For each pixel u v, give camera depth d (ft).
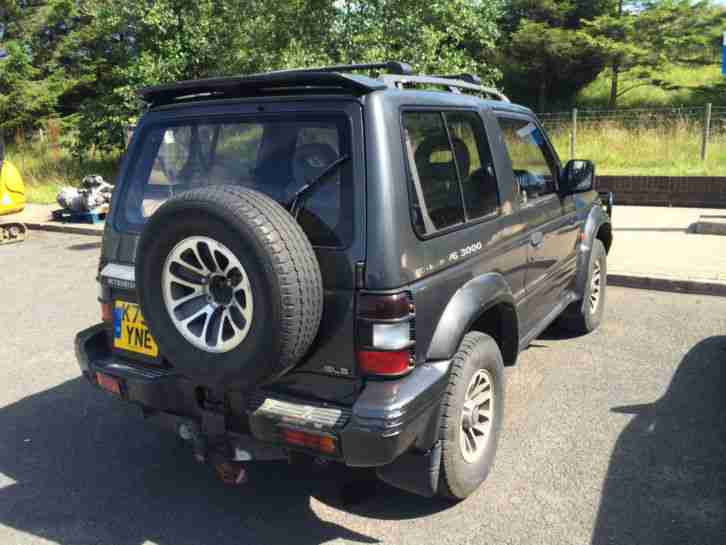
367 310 8.88
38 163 63.72
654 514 10.70
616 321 20.30
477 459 11.21
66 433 14.29
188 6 52.54
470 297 10.48
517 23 89.86
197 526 10.89
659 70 84.38
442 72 41.11
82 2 78.64
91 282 27.45
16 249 34.86
